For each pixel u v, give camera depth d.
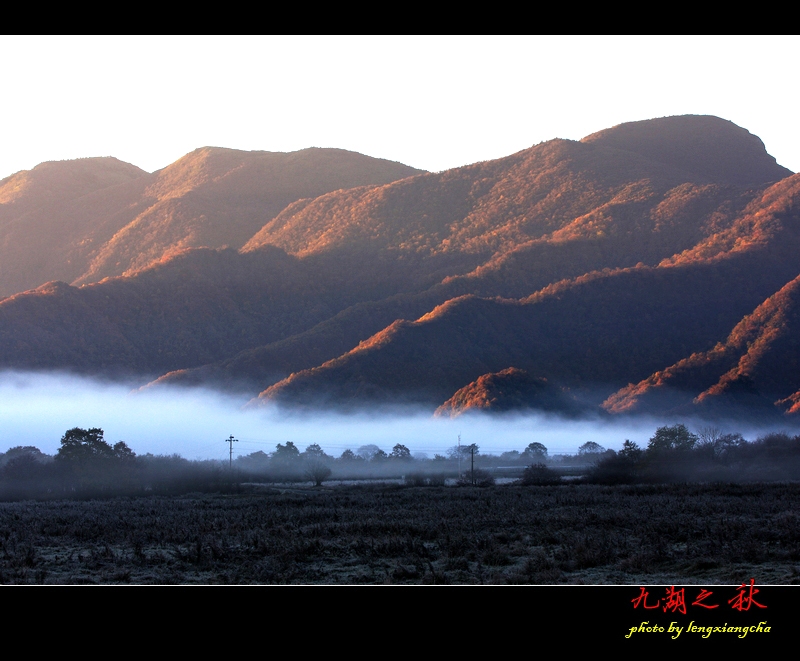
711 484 87.38
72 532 50.41
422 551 38.78
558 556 36.81
